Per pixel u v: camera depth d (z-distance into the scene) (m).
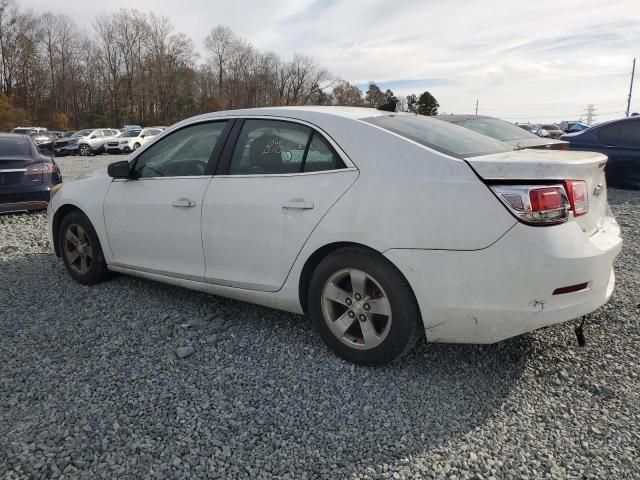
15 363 3.03
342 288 2.98
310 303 3.09
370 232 2.72
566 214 2.53
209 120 3.64
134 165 3.99
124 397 2.67
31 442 2.29
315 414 2.54
